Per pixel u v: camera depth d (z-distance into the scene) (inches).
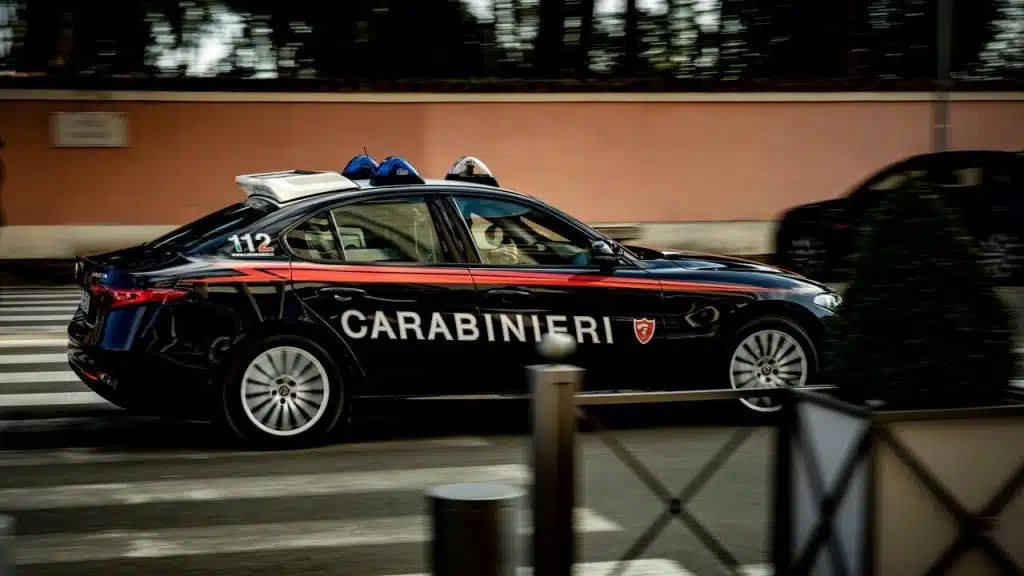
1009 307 140.3
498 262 277.6
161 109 754.2
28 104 737.0
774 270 300.8
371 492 227.9
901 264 138.3
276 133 768.9
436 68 885.2
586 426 145.8
